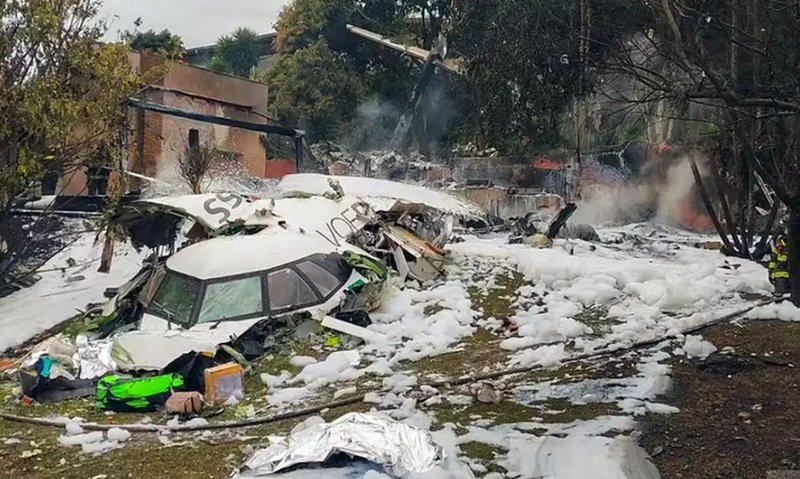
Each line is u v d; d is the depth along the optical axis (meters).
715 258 15.48
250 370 7.91
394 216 13.14
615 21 7.98
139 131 21.83
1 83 10.01
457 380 7.36
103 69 11.19
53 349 7.78
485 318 10.16
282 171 29.81
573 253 15.03
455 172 26.39
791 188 8.88
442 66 29.61
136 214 11.90
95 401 7.13
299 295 9.10
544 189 24.27
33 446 6.01
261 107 26.86
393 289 10.86
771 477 4.81
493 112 23.23
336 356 8.04
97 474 5.37
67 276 13.07
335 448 5.11
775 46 6.59
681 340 8.40
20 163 10.13
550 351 8.12
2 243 11.46
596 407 6.34
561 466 5.08
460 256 14.00
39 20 10.18
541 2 11.80
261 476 4.96
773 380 6.80
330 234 11.08
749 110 7.96
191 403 6.70
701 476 4.96
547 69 16.39
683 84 6.56
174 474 5.31
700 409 6.19
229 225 10.84
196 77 24.08
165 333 8.05
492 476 4.96
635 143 23.92
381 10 39.00
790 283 9.44
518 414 6.29
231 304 8.70
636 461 5.04
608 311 10.21
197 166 17.81
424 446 5.25
